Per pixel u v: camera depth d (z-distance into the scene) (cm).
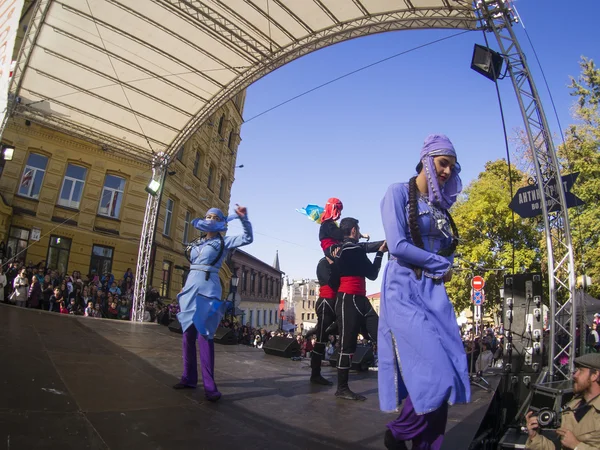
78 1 1037
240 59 1240
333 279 447
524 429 503
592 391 291
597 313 1330
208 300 383
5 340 509
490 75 936
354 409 371
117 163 1994
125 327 958
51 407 284
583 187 1866
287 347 724
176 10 1077
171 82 1282
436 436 206
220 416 317
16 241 1694
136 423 277
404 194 224
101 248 1947
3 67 884
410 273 213
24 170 1747
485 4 922
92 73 1227
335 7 1081
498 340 1686
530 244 2198
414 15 1048
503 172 2391
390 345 210
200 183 2620
